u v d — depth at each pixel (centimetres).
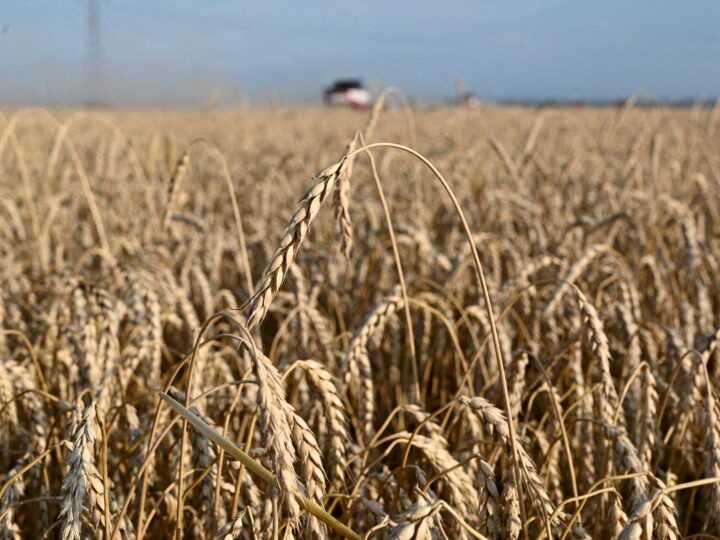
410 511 150
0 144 529
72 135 1450
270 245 531
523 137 1318
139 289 312
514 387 281
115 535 188
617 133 1432
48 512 278
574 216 670
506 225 594
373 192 732
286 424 155
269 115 1855
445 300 427
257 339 352
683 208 523
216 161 1035
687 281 480
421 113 1703
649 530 163
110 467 274
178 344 426
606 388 256
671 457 296
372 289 520
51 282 489
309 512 172
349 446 280
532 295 445
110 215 688
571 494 319
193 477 265
